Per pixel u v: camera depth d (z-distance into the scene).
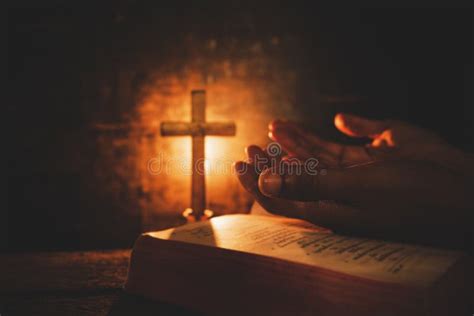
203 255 0.36
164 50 0.72
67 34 0.69
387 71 0.75
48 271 0.47
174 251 0.37
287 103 0.75
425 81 0.75
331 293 0.32
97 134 0.71
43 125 0.69
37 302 0.40
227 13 0.73
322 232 0.41
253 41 0.74
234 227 0.41
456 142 0.74
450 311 0.33
